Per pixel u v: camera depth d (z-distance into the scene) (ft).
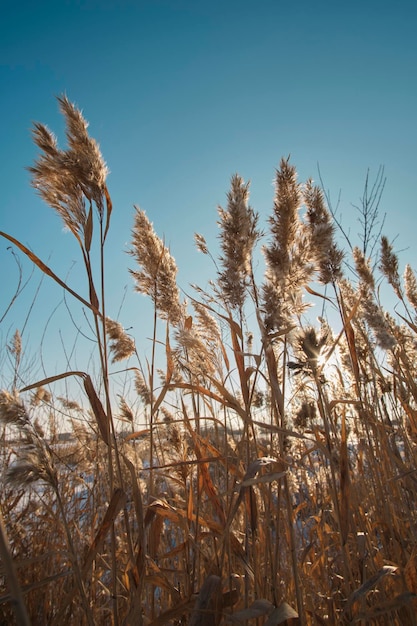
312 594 8.48
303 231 9.43
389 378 11.69
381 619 7.34
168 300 9.46
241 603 7.49
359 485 9.82
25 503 10.69
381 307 12.60
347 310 11.84
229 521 6.33
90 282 7.32
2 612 7.96
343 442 6.97
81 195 7.63
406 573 7.07
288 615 5.64
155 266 9.36
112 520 5.98
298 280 8.16
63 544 9.20
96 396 6.60
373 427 8.99
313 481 10.41
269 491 7.33
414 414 9.13
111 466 6.31
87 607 5.75
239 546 6.81
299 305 8.55
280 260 8.03
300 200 8.38
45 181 7.64
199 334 10.20
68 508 10.87
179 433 9.04
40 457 6.00
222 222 8.67
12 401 6.17
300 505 8.54
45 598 8.39
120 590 8.95
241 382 7.22
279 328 7.78
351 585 7.45
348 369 12.34
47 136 7.58
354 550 8.13
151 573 7.61
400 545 8.01
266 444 9.18
